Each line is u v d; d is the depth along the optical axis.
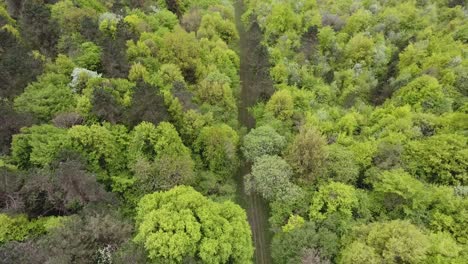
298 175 71.44
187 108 79.81
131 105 72.94
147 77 85.12
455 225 59.50
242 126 95.44
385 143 73.88
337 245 58.25
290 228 61.31
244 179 76.62
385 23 127.19
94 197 55.09
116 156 66.06
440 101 85.94
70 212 56.97
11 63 75.81
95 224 50.16
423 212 62.72
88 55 87.06
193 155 76.19
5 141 64.00
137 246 50.34
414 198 62.53
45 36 94.62
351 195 63.59
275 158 72.75
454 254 52.84
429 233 58.38
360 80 103.31
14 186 54.06
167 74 88.44
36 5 93.88
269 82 93.81
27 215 53.59
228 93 89.75
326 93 97.94
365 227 58.56
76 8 104.00
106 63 85.69
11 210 51.62
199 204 54.22
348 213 61.78
